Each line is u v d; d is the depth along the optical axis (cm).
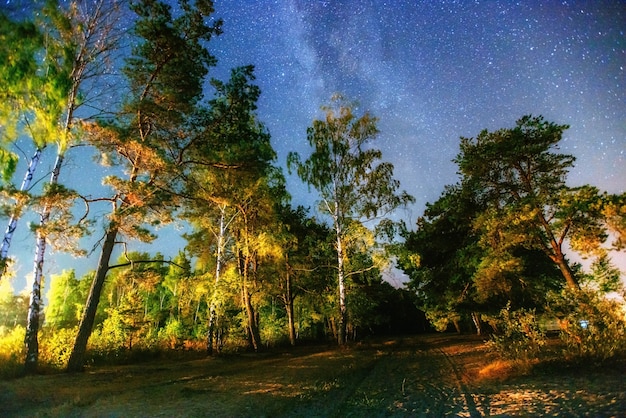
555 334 2091
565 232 1691
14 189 1109
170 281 4316
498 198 2047
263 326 3912
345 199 2667
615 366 856
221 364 1700
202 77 1742
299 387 1017
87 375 1288
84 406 809
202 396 898
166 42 1562
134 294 2052
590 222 1500
